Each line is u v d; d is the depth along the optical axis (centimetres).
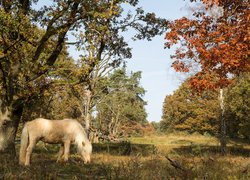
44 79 1847
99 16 1886
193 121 5769
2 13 1636
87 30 1920
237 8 1597
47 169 915
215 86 1628
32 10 1978
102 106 5438
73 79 1925
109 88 4775
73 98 3381
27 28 1759
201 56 1591
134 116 7212
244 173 905
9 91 1833
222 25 1577
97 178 881
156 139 6106
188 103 5894
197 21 1681
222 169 970
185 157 1522
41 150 2220
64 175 947
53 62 1973
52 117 3778
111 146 2870
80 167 1129
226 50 1497
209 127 5600
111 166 1037
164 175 835
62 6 1892
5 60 1792
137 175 838
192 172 861
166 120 7988
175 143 5112
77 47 1911
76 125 1395
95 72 2481
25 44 1814
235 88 4062
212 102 5297
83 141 1384
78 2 1872
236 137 5747
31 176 823
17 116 1894
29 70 1805
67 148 1373
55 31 1881
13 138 1880
